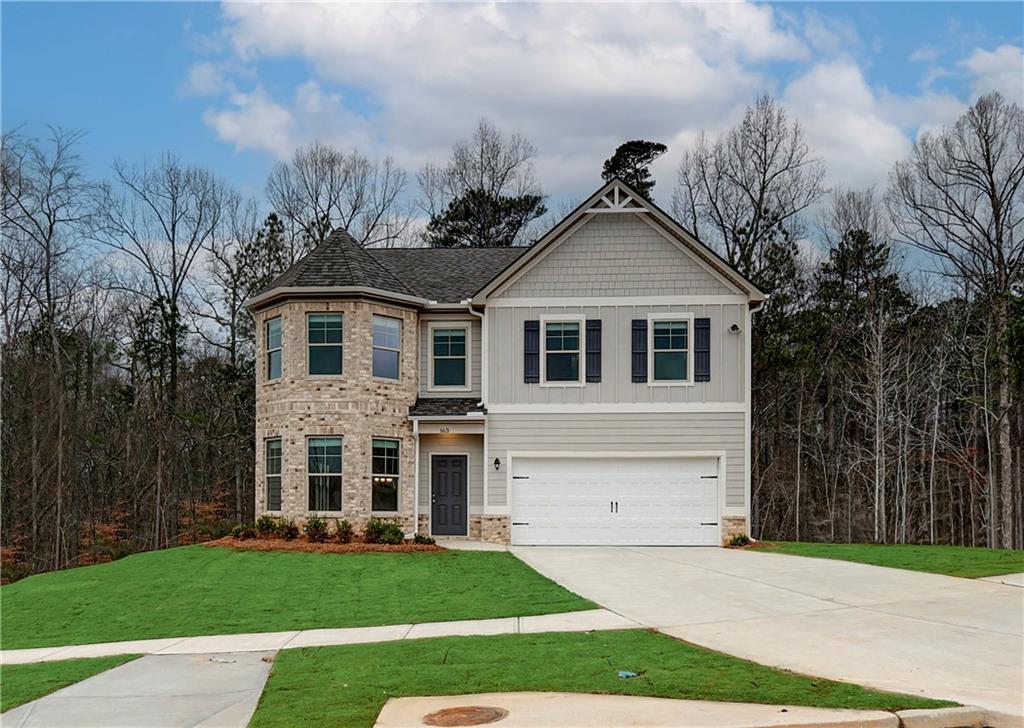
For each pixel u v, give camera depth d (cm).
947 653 1106
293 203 4341
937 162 3738
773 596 1569
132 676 1146
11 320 3616
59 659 1291
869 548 2356
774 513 4125
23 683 1127
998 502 3762
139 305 3919
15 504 3506
